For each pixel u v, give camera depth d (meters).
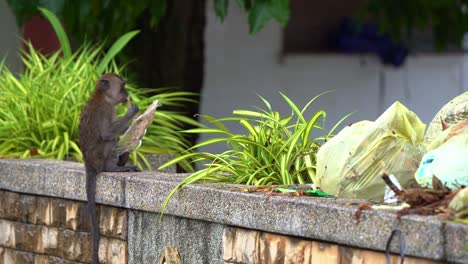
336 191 6.58
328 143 6.73
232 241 6.64
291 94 17.80
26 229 8.82
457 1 13.41
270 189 6.75
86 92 9.77
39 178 8.55
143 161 9.59
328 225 5.86
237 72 17.31
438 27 13.65
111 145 8.07
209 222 6.86
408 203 5.60
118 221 7.75
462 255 5.12
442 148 6.14
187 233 7.07
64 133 9.50
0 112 9.88
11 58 14.89
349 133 6.67
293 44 18.30
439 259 5.23
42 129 9.67
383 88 18.67
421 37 19.08
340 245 5.85
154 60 11.09
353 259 5.76
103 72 10.33
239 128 17.12
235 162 7.61
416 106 19.08
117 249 7.79
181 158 7.93
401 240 5.41
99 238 7.95
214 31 17.03
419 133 6.73
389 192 6.25
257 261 6.43
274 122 7.82
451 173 5.98
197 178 7.13
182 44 11.13
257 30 9.28
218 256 6.79
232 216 6.59
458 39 13.65
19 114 9.77
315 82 18.02
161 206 7.21
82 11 9.75
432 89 19.30
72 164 8.59
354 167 6.55
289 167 7.66
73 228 8.30
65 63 10.13
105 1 9.84
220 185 6.99
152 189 7.30
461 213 5.32
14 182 8.84
